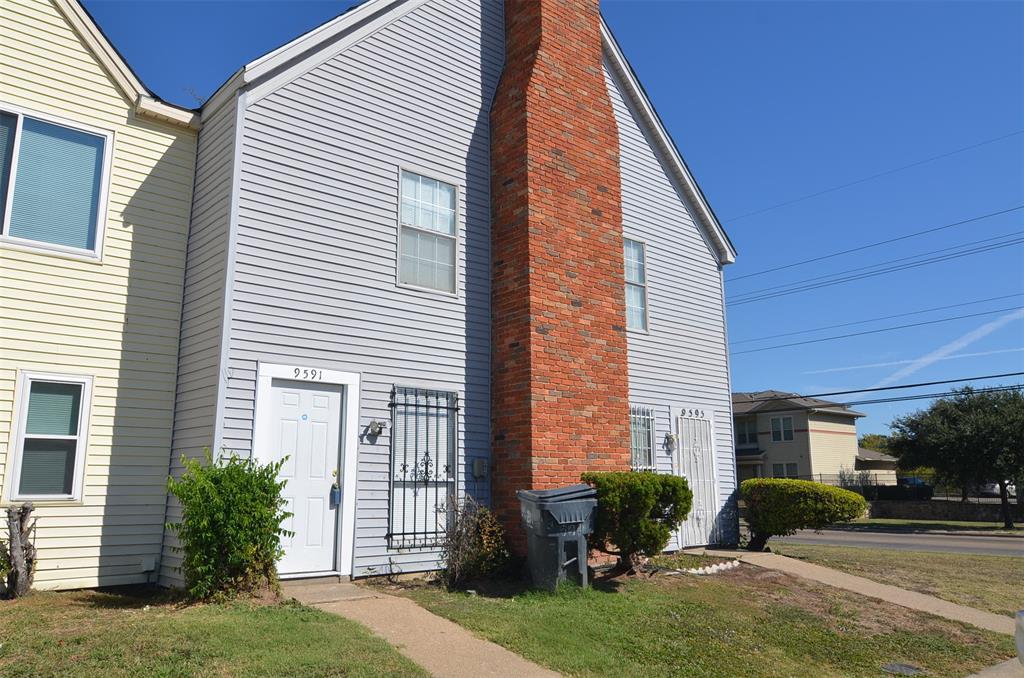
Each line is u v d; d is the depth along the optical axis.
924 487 40.75
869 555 16.08
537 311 10.39
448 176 10.88
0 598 7.73
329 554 8.82
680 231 15.04
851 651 8.00
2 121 8.80
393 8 10.56
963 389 36.16
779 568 11.98
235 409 8.30
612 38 13.79
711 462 14.53
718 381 15.17
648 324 13.79
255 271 8.70
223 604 7.03
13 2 9.01
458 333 10.55
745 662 7.23
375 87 10.21
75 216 9.14
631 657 6.91
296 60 9.43
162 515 9.25
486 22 11.94
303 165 9.31
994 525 33.81
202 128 10.07
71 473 8.72
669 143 14.84
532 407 10.05
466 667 6.00
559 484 10.12
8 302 8.53
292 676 5.30
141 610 6.94
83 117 9.34
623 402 11.34
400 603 7.68
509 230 10.88
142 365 9.32
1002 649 8.50
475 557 9.10
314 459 8.86
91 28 9.48
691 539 13.70
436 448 10.00
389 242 9.99
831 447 46.31
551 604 8.14
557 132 11.31
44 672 5.01
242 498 7.36
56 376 8.72
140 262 9.49
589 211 11.51
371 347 9.56
